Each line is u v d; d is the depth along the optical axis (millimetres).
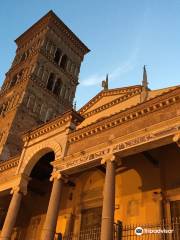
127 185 25406
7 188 29141
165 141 19141
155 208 22141
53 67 56500
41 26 62281
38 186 34719
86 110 33906
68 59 61625
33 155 29266
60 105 53719
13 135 43094
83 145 24812
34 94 49812
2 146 41188
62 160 25094
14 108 46625
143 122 21234
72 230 27141
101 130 24016
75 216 28109
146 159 25312
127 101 28672
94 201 27500
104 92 33156
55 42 59906
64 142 26656
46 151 28859
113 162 21047
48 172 34469
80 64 64562
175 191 22125
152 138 19594
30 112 47312
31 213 34031
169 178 23094
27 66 55469
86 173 30078
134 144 20391
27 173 29047
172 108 20047
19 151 42719
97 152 22625
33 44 60375
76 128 28125
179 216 20906
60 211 30062
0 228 34094
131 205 23906
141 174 25000
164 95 20750
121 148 21062
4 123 46188
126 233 21938
